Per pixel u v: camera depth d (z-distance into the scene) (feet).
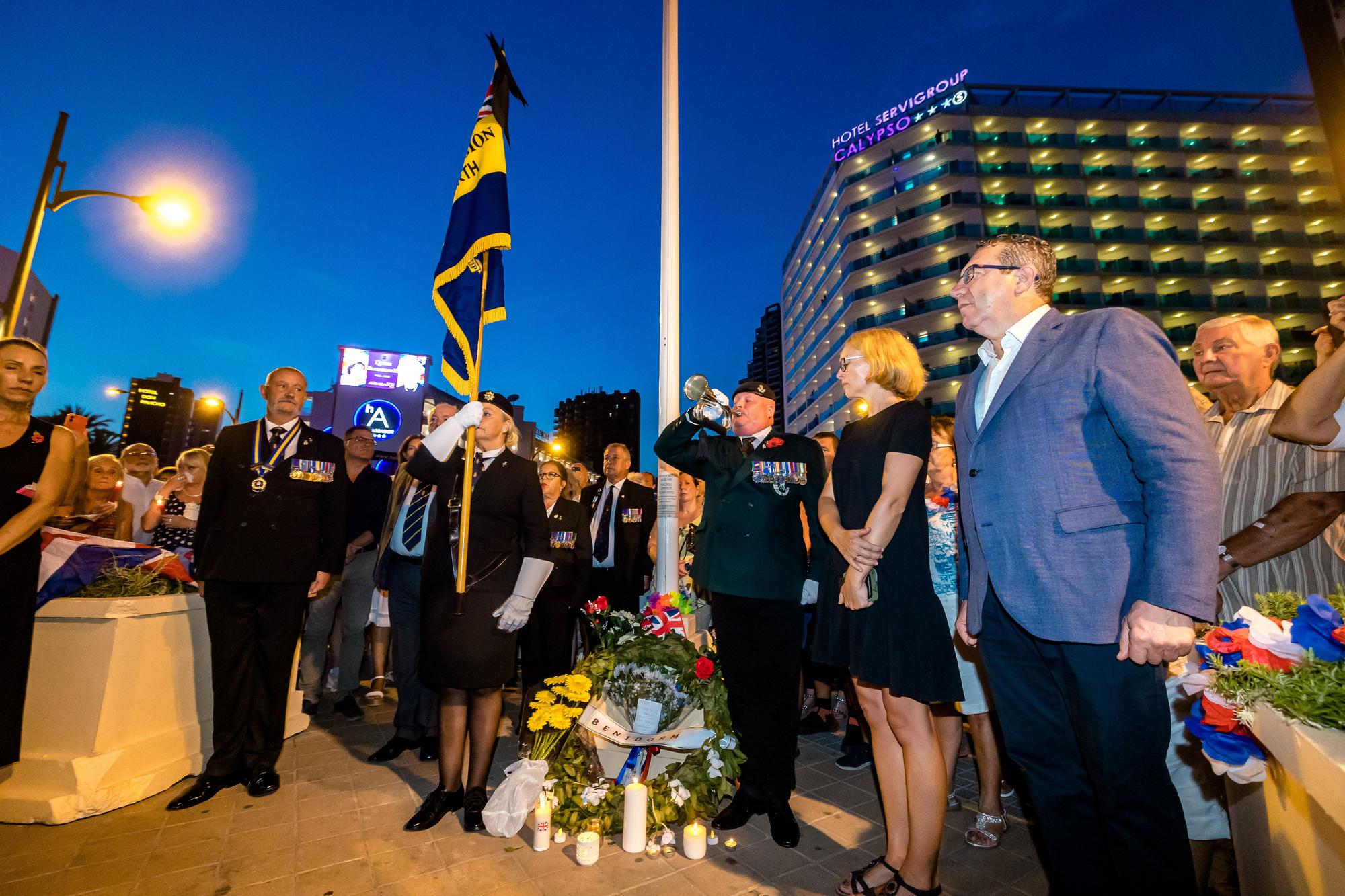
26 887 7.50
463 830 9.12
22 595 9.11
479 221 11.09
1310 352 158.20
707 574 9.71
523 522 9.97
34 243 26.89
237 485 10.92
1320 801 3.84
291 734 13.64
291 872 7.90
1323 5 6.40
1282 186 168.04
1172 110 174.50
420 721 12.21
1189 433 4.79
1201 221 165.37
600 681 9.74
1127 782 4.96
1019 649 5.90
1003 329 6.32
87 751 9.81
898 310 172.55
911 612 7.08
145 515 16.72
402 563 12.90
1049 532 5.36
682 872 8.04
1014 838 9.14
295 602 11.11
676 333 14.20
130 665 10.35
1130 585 5.05
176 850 8.46
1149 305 160.15
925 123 170.50
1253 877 5.94
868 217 179.42
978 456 6.07
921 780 7.20
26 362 9.13
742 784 9.58
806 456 9.89
